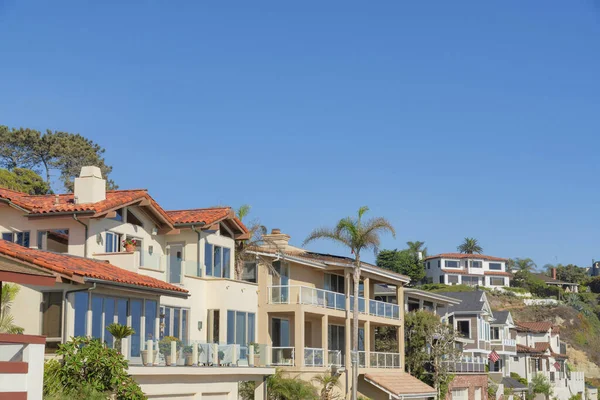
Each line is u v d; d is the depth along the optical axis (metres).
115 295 32.19
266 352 41.84
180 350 34.72
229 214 44.06
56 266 28.34
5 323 29.94
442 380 61.94
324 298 50.97
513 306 140.12
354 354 50.03
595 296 159.50
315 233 50.91
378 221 50.84
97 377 28.89
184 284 40.22
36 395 22.88
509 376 89.88
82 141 92.12
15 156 86.62
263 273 48.78
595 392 112.81
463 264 156.38
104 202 37.81
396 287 63.50
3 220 38.91
